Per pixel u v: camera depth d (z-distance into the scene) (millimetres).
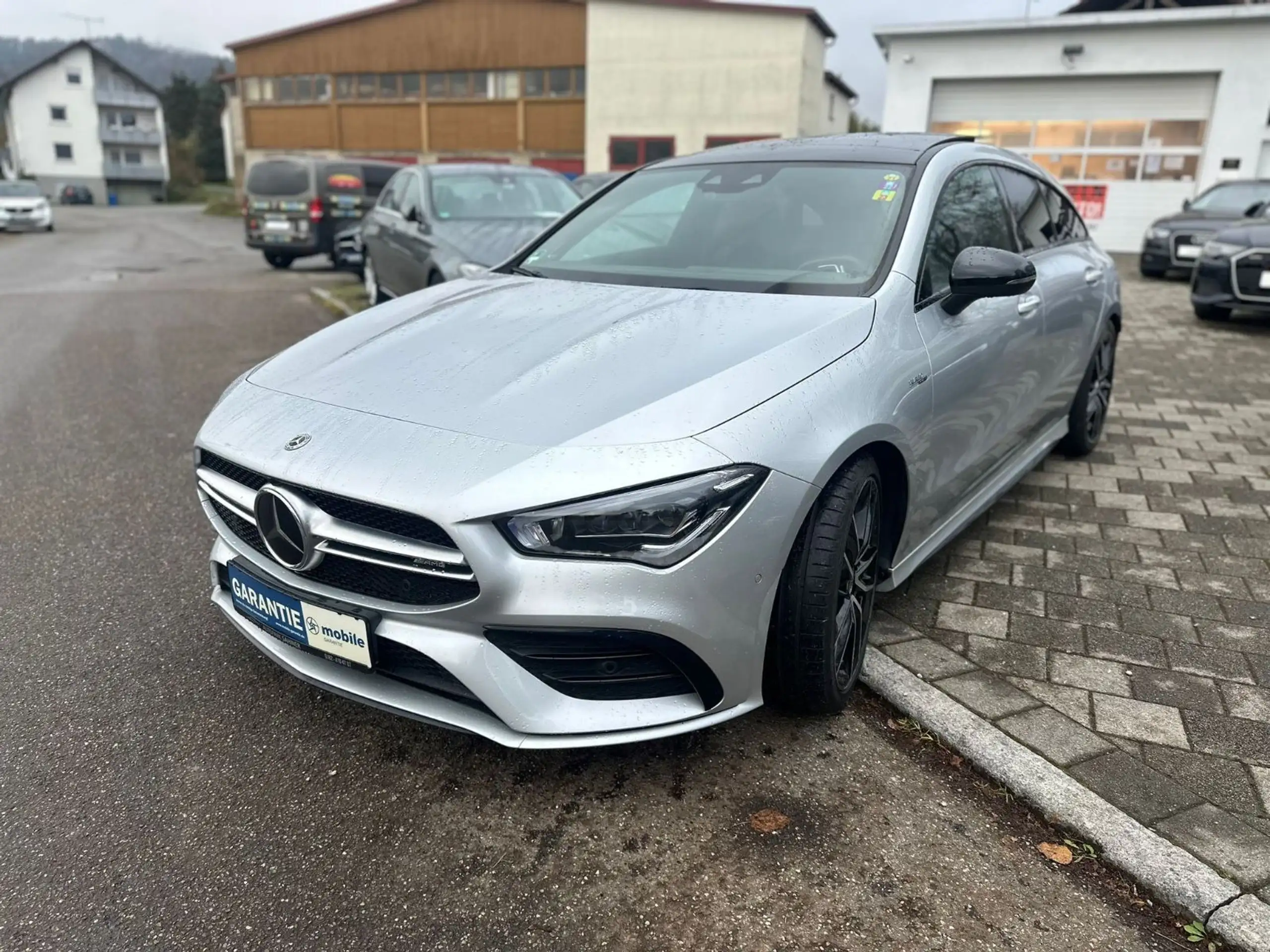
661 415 2113
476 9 28094
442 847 2141
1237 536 3908
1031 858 2115
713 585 2076
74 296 11562
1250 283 8680
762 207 3248
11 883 2021
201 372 7055
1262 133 15750
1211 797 2266
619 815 2246
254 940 1882
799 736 2551
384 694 2242
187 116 97688
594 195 3885
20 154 70062
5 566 3607
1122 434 5484
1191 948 1882
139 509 4227
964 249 3082
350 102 30953
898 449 2596
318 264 17016
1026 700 2674
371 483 2049
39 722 2602
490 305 2977
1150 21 15750
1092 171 17109
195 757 2461
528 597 1990
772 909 1961
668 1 23844
